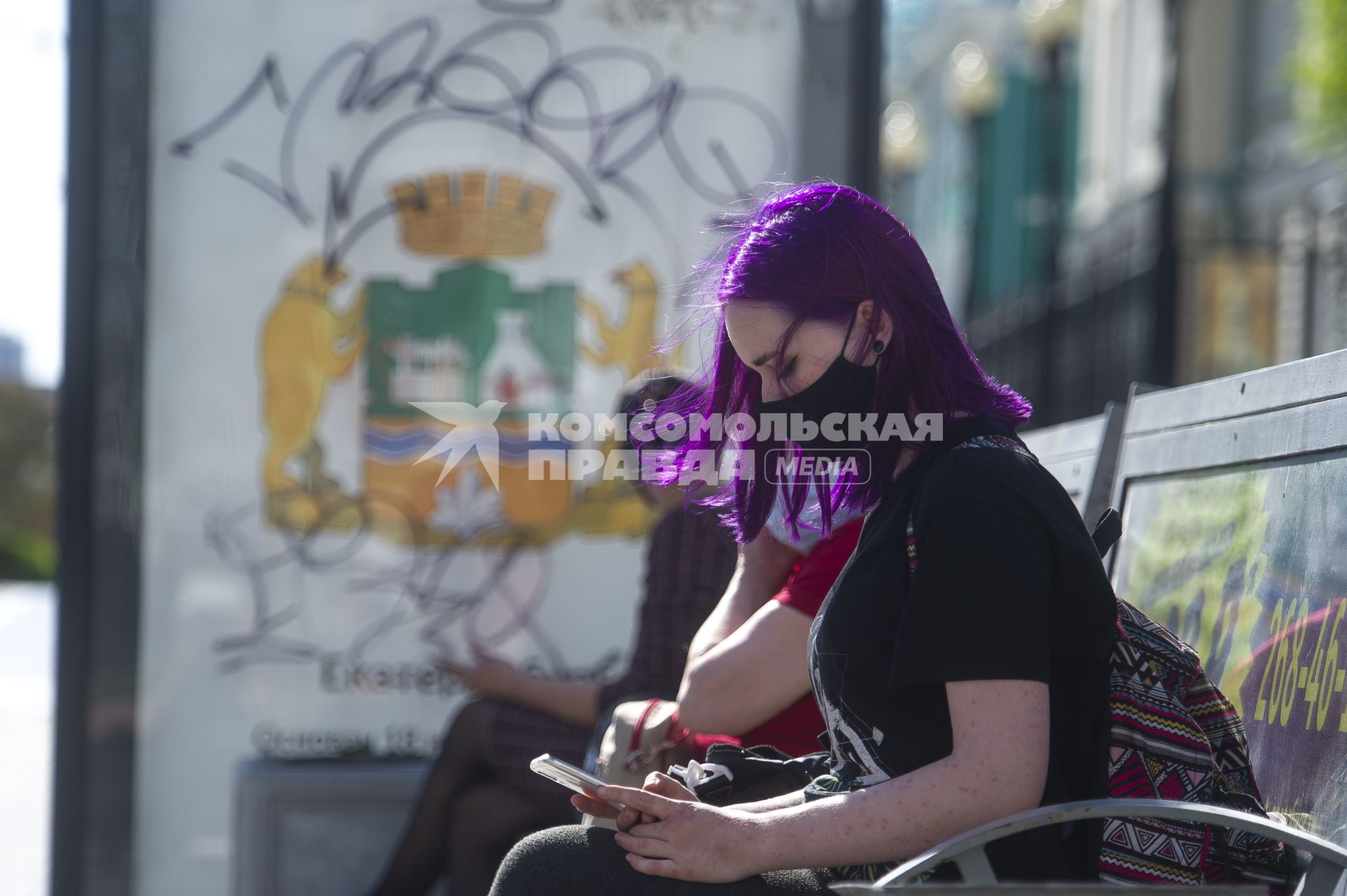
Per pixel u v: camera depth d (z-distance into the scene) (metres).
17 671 16.75
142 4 6.05
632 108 6.30
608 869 2.73
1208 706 2.95
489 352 6.29
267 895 5.82
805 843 2.64
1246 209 26.94
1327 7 17.42
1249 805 2.82
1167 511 3.87
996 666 2.57
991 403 3.00
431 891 5.92
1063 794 2.74
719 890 2.70
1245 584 3.36
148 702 6.09
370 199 6.23
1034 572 2.63
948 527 2.67
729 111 6.30
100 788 6.01
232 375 6.16
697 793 3.21
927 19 49.84
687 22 6.30
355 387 6.23
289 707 6.18
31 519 42.19
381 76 6.23
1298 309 17.80
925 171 51.88
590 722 5.24
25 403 42.47
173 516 6.12
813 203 3.00
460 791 5.53
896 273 2.95
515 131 6.28
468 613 6.26
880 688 2.76
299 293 6.20
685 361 6.29
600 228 6.31
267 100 6.17
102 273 6.05
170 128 6.11
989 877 2.49
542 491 6.30
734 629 3.87
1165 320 16.52
